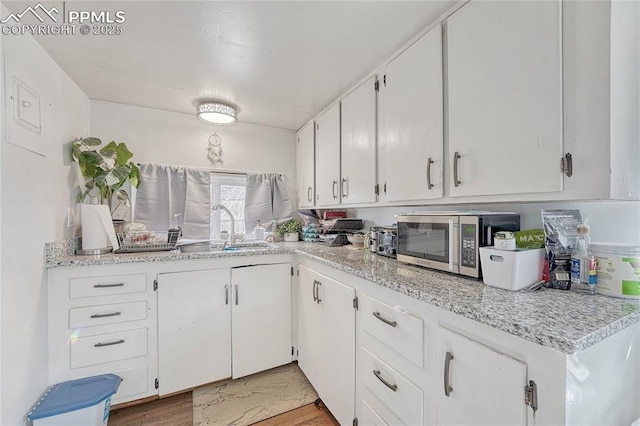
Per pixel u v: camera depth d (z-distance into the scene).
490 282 1.04
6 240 1.18
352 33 1.39
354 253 1.92
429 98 1.33
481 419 0.80
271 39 1.44
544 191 0.90
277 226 2.90
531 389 0.69
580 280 0.96
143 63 1.66
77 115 1.94
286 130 2.99
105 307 1.67
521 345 0.71
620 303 0.85
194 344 1.88
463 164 1.17
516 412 0.71
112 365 1.68
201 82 1.91
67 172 1.77
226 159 2.71
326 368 1.68
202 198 2.57
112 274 1.69
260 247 2.40
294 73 1.79
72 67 1.69
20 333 1.27
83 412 1.38
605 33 0.78
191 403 1.80
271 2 1.18
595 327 0.68
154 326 1.78
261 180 2.86
